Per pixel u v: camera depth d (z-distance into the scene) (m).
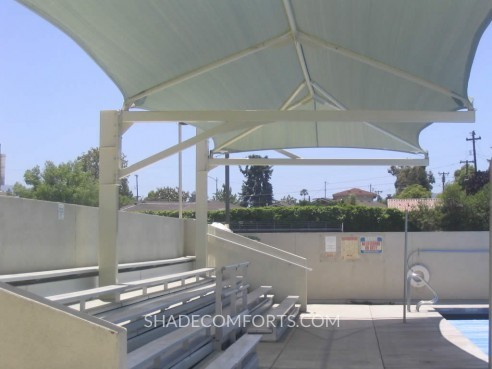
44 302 3.83
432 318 13.12
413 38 7.55
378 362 8.80
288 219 29.84
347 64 9.70
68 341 3.76
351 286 16.98
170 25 8.23
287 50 9.83
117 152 9.48
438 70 8.27
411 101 10.62
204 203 14.57
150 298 9.91
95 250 9.71
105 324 3.79
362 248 17.00
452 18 6.67
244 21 8.35
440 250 16.77
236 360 6.76
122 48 8.80
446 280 16.75
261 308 12.15
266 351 9.62
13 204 7.29
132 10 7.66
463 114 8.94
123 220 11.07
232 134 13.98
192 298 10.24
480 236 16.73
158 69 9.59
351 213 28.45
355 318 13.31
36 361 3.76
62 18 7.96
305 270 14.50
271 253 15.02
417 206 31.36
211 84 11.06
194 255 15.12
